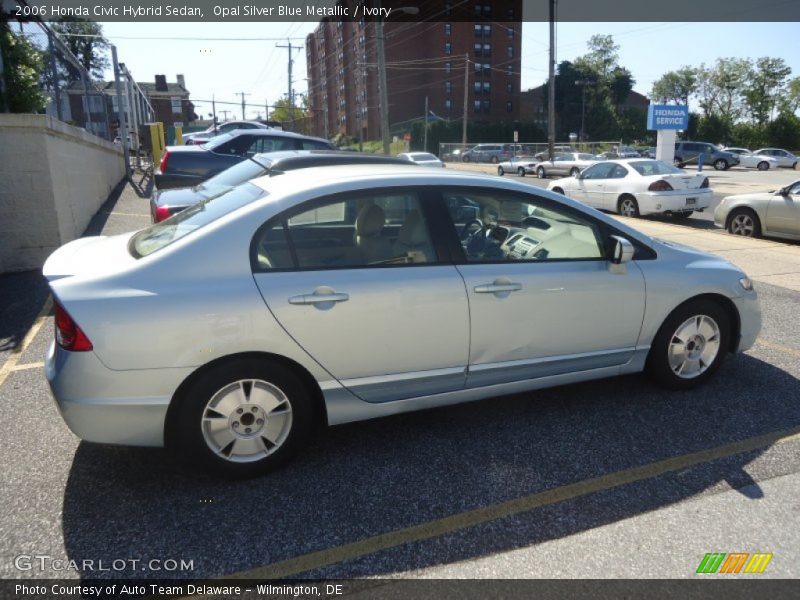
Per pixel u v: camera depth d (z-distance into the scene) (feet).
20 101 26.16
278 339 10.02
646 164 47.85
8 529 9.04
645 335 13.33
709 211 53.21
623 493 10.14
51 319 19.08
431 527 9.23
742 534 9.11
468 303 11.30
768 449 11.56
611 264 12.73
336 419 10.91
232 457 10.27
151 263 9.86
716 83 305.94
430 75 256.52
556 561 8.51
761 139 250.57
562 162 108.27
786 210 34.45
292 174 12.15
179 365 9.57
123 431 9.57
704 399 13.75
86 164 35.78
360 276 10.66
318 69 359.46
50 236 25.59
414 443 11.79
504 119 267.80
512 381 12.17
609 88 297.33
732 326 14.48
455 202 11.76
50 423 12.38
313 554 8.62
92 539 8.86
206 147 35.09
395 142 244.01
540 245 12.42
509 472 10.77
